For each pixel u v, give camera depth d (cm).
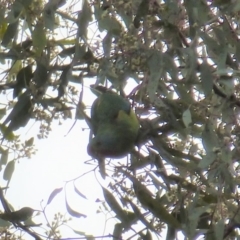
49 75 649
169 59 599
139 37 594
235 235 669
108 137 594
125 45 589
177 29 610
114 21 604
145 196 621
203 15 609
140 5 597
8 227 623
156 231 634
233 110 629
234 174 593
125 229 630
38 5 627
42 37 625
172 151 638
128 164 640
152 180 633
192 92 646
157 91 630
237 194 629
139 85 623
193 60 599
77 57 622
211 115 624
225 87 639
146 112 631
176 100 637
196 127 644
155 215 619
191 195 644
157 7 603
